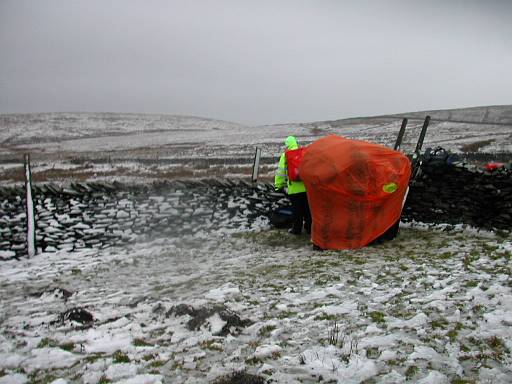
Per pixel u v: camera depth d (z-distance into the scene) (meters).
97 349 5.32
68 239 12.09
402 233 10.36
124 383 4.30
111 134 107.56
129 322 6.21
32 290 8.80
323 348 4.77
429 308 5.62
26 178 11.52
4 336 6.00
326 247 9.79
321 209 9.73
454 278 6.73
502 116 103.44
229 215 12.83
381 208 9.52
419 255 8.38
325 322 5.55
